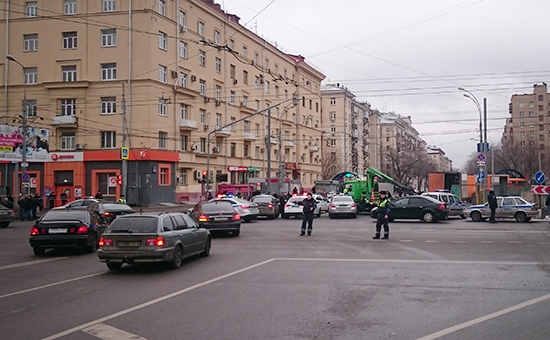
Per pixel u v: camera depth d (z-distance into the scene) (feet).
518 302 28.04
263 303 28.45
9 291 33.47
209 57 170.40
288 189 169.99
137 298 30.35
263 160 205.67
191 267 42.42
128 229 40.68
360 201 126.72
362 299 29.22
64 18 148.46
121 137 144.56
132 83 143.64
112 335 22.44
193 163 162.91
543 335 21.63
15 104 151.64
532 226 82.02
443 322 23.89
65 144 150.51
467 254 48.47
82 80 146.00
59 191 150.82
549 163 282.77
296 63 234.38
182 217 46.11
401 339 21.27
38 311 27.43
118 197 144.66
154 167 144.97
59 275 39.99
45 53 149.59
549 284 33.32
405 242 59.82
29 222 106.32
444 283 33.91
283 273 38.60
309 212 70.03
